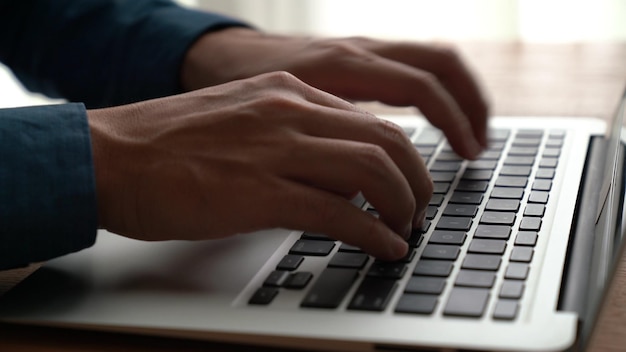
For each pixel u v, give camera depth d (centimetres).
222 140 50
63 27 89
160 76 82
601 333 44
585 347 41
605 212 54
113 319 44
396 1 173
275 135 50
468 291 44
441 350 39
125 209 50
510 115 85
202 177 49
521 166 66
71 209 49
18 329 46
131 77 84
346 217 48
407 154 51
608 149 68
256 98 53
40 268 51
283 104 51
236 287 46
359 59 75
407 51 78
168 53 83
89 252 53
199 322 43
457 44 121
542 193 59
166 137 51
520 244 50
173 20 86
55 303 46
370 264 48
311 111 51
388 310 42
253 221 49
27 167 49
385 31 175
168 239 50
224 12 183
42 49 90
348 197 51
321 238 52
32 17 92
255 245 52
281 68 76
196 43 84
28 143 49
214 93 54
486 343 38
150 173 50
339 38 81
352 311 43
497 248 49
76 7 90
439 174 66
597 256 47
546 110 86
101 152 50
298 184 49
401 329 40
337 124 51
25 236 48
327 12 178
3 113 51
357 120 52
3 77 199
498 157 69
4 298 48
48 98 93
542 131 76
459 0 167
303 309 43
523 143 73
